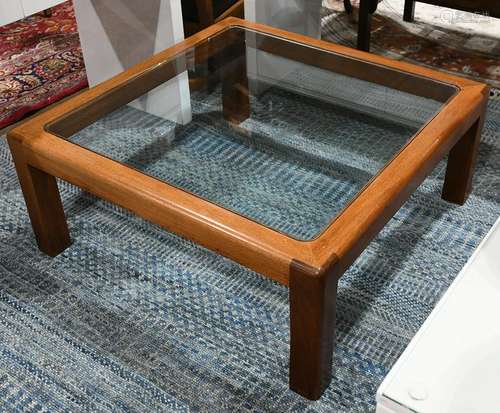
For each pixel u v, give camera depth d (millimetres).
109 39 2236
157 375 1478
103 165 1490
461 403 1001
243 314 1606
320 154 1547
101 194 1497
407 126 1602
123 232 1849
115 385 1462
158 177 1465
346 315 1587
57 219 1742
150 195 1409
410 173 1434
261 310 1613
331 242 1267
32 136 1584
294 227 1314
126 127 1622
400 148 1531
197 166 1508
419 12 2893
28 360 1521
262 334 1558
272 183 1456
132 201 1444
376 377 1451
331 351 1370
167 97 1734
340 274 1274
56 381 1475
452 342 1079
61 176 1555
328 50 1892
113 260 1764
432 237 1784
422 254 1735
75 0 2154
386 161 1502
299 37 1949
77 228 1865
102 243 1815
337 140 1595
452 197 1881
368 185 1405
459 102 1646
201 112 1704
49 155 1538
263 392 1434
